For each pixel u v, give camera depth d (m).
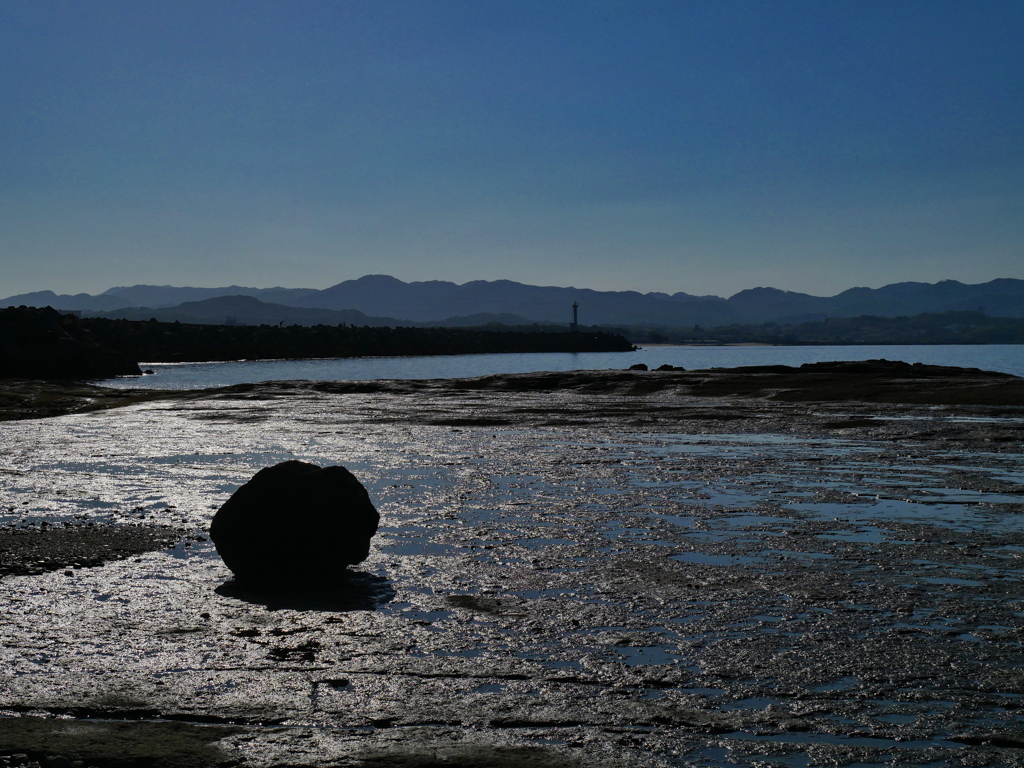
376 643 7.35
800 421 29.27
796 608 8.37
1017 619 7.96
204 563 10.46
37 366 85.88
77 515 13.77
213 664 6.82
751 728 5.57
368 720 5.68
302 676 6.54
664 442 24.55
